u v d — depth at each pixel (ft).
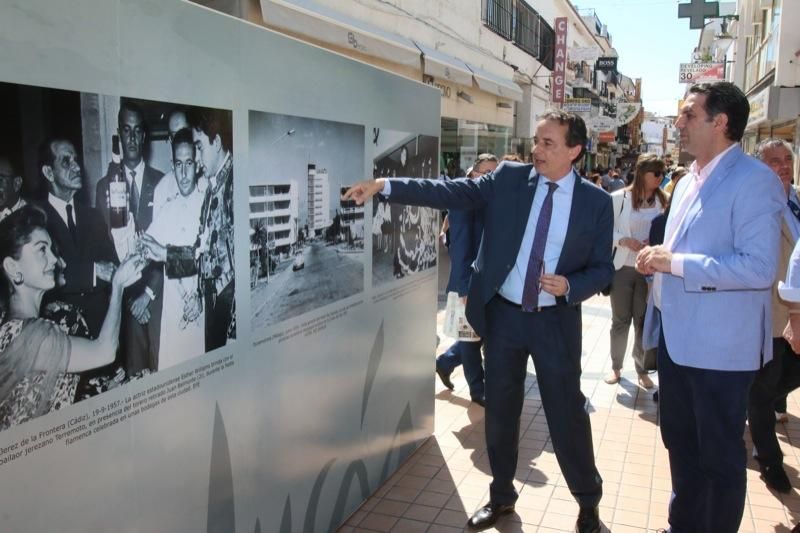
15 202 5.18
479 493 12.05
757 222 8.41
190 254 7.02
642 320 17.92
